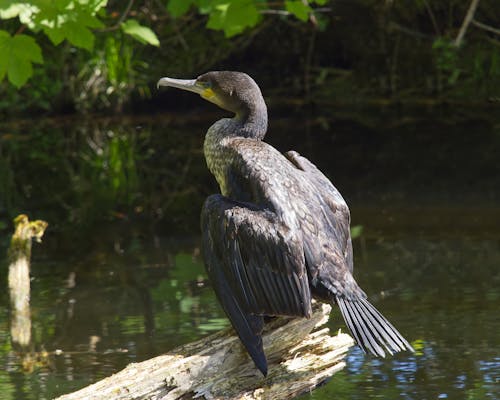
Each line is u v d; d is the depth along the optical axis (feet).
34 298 30.71
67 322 28.02
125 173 52.75
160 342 25.81
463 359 23.73
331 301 19.25
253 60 73.36
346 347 19.71
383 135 58.65
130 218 42.75
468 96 67.46
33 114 69.77
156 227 40.86
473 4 39.24
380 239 36.42
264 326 19.53
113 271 33.78
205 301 29.73
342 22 69.77
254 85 22.71
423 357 24.03
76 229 40.86
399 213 40.60
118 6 65.57
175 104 70.95
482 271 31.55
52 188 49.73
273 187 19.72
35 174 53.11
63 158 57.36
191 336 26.22
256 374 18.79
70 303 30.01
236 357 18.71
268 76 73.26
